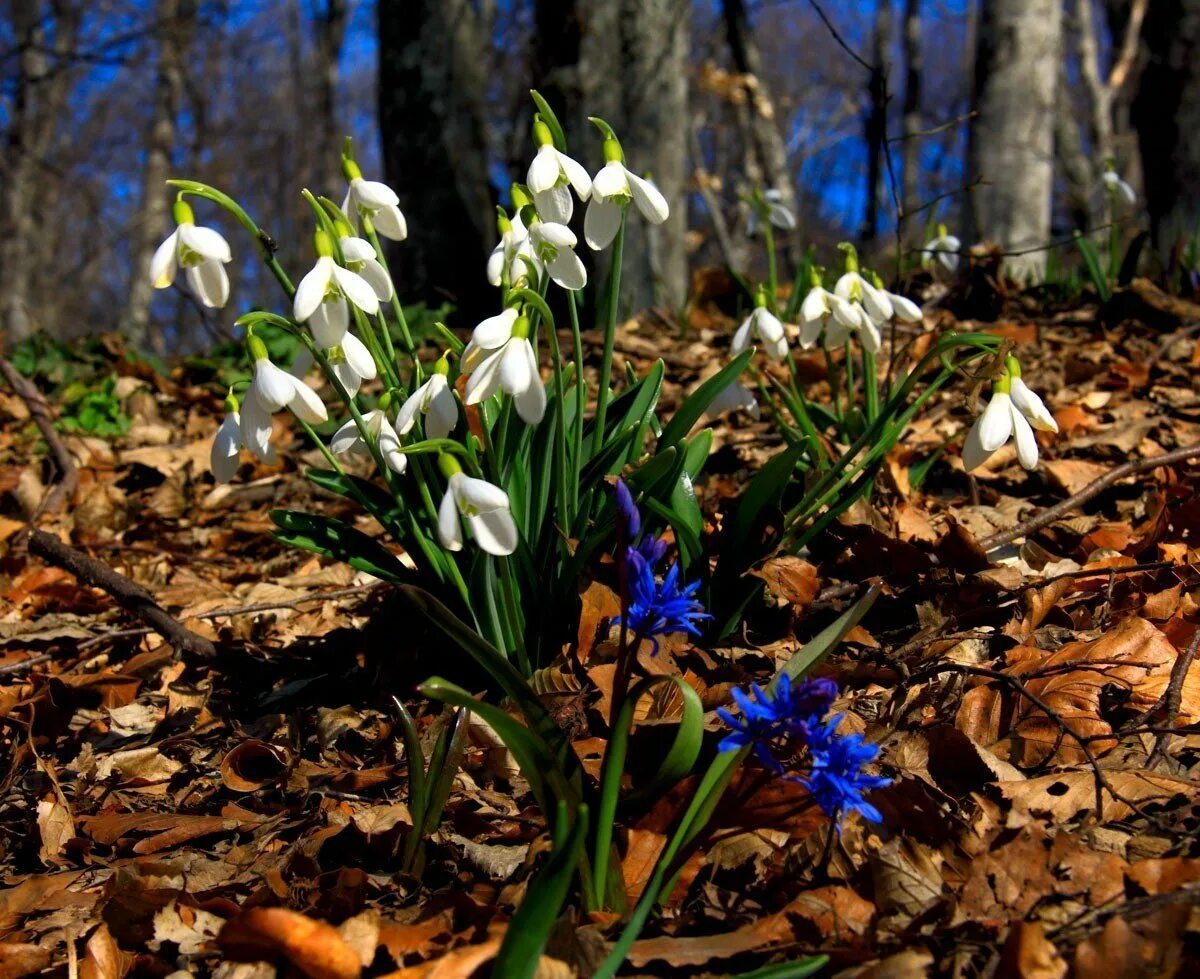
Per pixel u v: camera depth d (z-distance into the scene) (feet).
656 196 1.14
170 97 10.61
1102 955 0.77
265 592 1.82
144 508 2.33
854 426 1.65
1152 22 3.80
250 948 0.86
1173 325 2.53
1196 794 0.95
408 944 0.87
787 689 0.83
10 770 1.33
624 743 0.85
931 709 1.13
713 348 2.93
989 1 4.86
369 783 1.17
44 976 0.96
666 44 4.00
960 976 0.79
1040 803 0.97
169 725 1.40
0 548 2.08
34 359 3.23
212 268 1.05
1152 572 1.32
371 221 1.21
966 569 1.38
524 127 6.25
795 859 0.92
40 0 10.25
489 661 0.93
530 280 1.16
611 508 1.20
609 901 0.88
